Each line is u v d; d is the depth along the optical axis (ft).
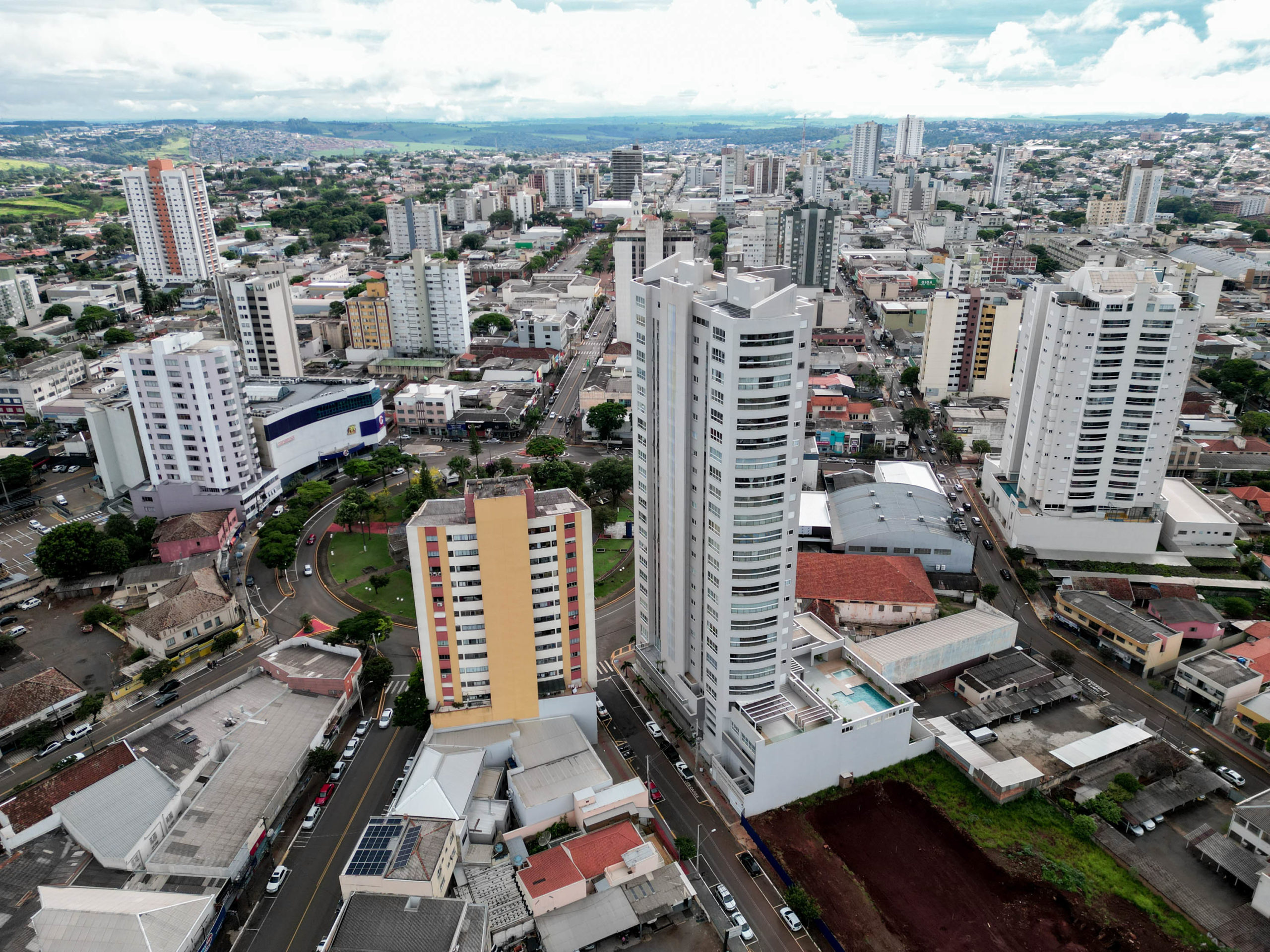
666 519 495.00
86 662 590.96
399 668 584.81
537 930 382.22
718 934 391.86
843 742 464.65
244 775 464.24
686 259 468.75
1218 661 549.95
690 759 501.15
